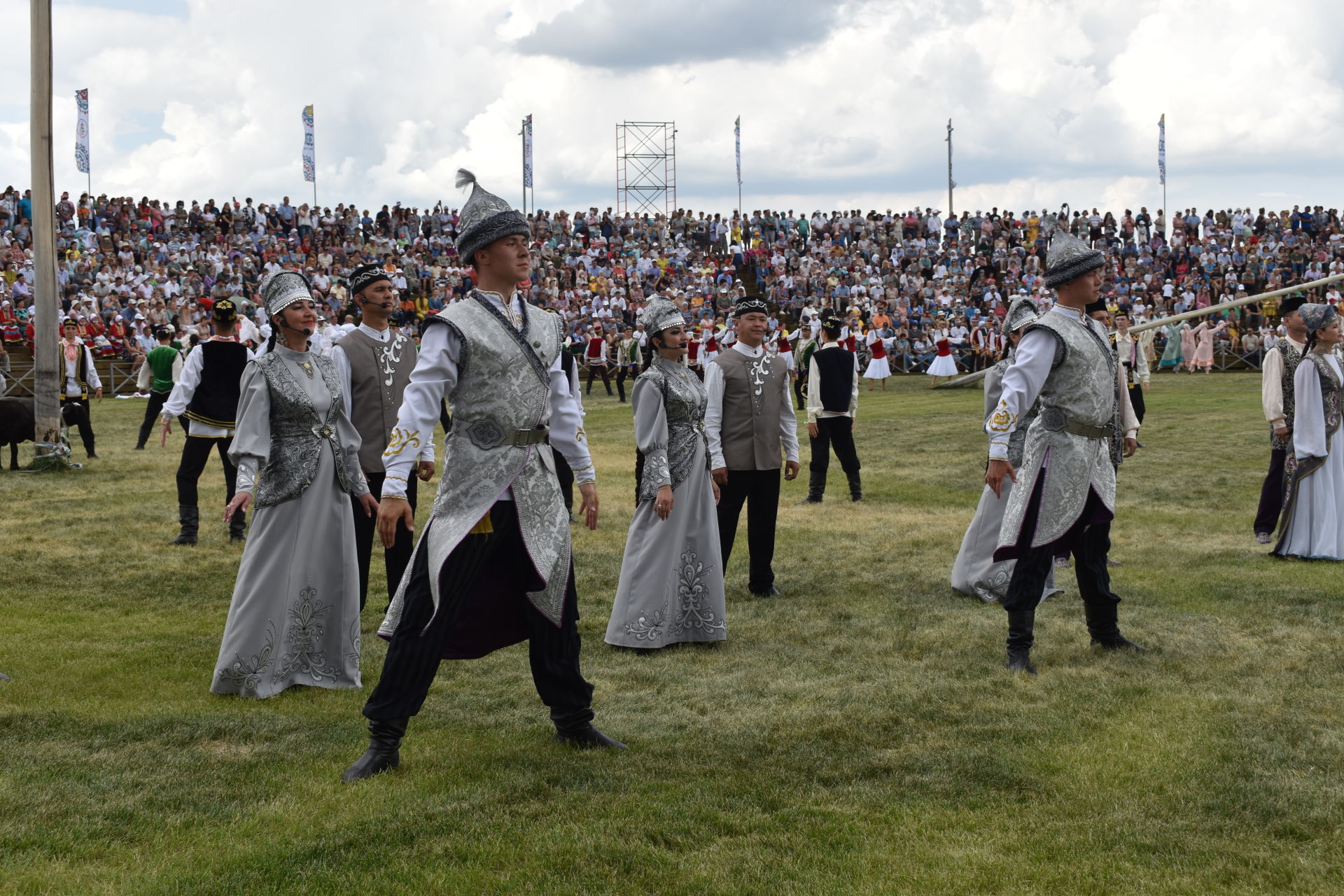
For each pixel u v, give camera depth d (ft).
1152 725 14.83
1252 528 30.19
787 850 11.24
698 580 19.79
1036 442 17.88
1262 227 120.26
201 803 12.37
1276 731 14.49
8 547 28.32
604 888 10.46
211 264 95.35
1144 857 11.07
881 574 25.36
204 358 28.91
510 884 10.50
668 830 11.65
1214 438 49.93
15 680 17.16
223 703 16.30
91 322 85.51
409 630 13.30
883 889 10.43
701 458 20.03
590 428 62.69
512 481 13.37
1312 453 26.04
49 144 43.86
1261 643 19.10
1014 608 17.81
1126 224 121.39
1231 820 11.87
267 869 10.75
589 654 19.22
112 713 15.58
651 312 19.90
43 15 44.16
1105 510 18.17
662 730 15.03
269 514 16.88
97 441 54.39
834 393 36.11
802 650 19.19
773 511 23.08
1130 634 19.70
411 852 11.13
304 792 12.68
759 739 14.52
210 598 23.24
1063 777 13.10
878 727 14.93
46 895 10.21
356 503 19.53
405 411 13.08
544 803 12.35
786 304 113.29
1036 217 123.44
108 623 21.12
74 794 12.57
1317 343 26.48
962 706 15.84
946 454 48.83
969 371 101.50
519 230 13.48
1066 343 17.49
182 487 29.04
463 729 15.03
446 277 106.22
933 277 117.91
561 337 14.24
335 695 16.83
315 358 17.56
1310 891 10.36
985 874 10.72
